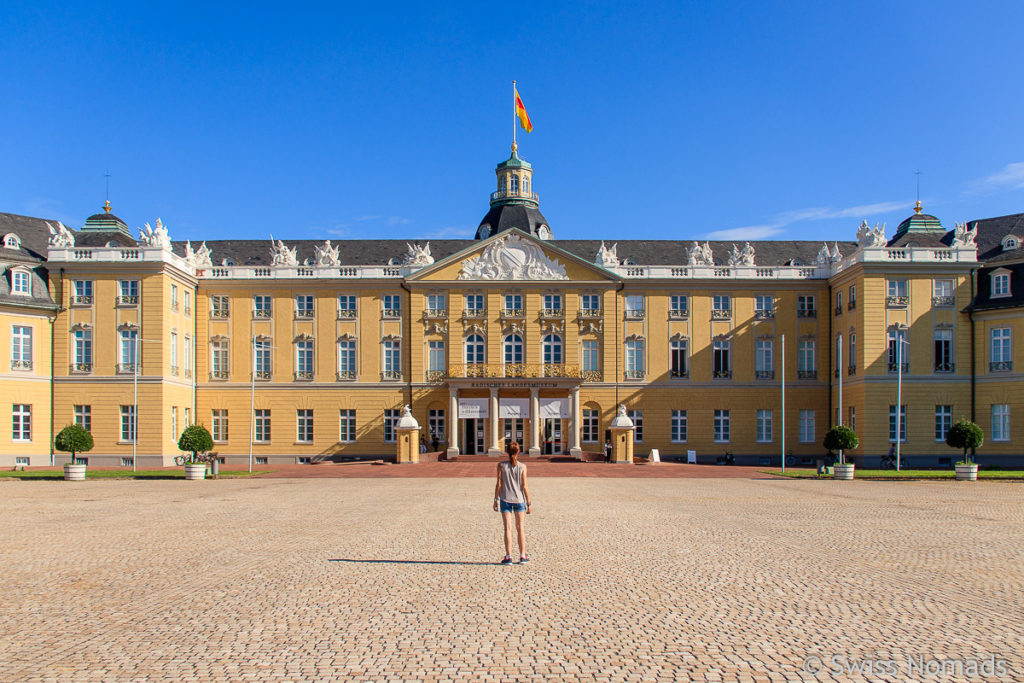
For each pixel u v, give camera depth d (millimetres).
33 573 18188
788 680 11344
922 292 63250
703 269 72062
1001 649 12648
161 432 63438
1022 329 60344
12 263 62500
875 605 15258
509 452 19531
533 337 71625
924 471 53594
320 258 72812
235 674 11516
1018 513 29594
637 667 11812
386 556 20297
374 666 11852
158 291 64125
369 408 71438
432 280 71500
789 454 70812
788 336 71625
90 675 11477
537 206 84562
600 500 34688
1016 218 68125
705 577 17688
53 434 63344
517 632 13484
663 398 71438
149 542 22562
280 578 17594
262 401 71500
